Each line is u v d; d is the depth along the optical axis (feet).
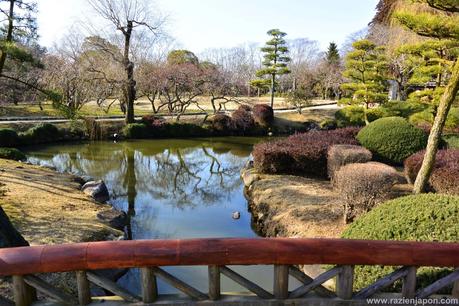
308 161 24.62
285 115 63.87
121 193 26.66
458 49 26.02
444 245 6.31
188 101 58.70
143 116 54.65
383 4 46.80
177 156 41.01
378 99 42.57
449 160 19.63
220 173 33.83
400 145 26.96
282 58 67.56
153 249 6.24
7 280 9.37
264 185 22.48
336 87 78.89
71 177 25.46
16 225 14.78
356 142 28.02
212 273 6.86
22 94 53.31
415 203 8.64
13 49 21.26
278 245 6.31
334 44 106.32
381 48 41.45
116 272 12.97
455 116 29.99
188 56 82.53
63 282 10.72
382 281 6.85
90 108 60.08
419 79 32.48
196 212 22.06
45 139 43.88
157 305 6.82
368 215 9.26
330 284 11.02
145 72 58.23
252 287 6.90
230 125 55.21
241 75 88.63
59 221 15.92
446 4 13.53
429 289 6.79
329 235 14.56
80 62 51.90
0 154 30.60
